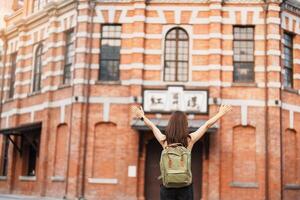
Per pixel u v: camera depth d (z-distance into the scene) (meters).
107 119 23.56
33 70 29.34
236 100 23.16
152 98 23.16
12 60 32.56
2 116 31.98
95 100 23.81
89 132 23.58
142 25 23.80
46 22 28.39
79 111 23.64
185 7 24.00
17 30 31.47
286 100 24.03
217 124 22.39
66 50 26.47
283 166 23.23
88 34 24.45
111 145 23.48
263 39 23.67
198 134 5.18
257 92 23.22
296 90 24.58
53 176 25.02
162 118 22.98
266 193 22.23
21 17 32.59
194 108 22.95
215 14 23.59
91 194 22.98
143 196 22.52
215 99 22.81
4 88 32.50
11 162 29.30
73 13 25.86
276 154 22.64
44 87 26.94
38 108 27.59
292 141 24.38
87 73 24.09
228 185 22.39
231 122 22.95
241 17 23.81
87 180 23.14
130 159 22.78
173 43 24.08
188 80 23.47
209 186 22.08
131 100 23.23
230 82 23.27
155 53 23.77
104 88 23.91
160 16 24.05
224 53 23.53
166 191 5.01
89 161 23.30
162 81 23.47
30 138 28.05
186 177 4.91
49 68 26.62
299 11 25.31
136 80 23.34
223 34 23.70
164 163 4.99
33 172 28.53
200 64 23.50
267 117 22.92
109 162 23.33
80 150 23.34
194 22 23.88
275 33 23.56
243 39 23.95
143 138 22.81
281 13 24.27
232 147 22.78
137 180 22.56
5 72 32.84
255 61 23.56
